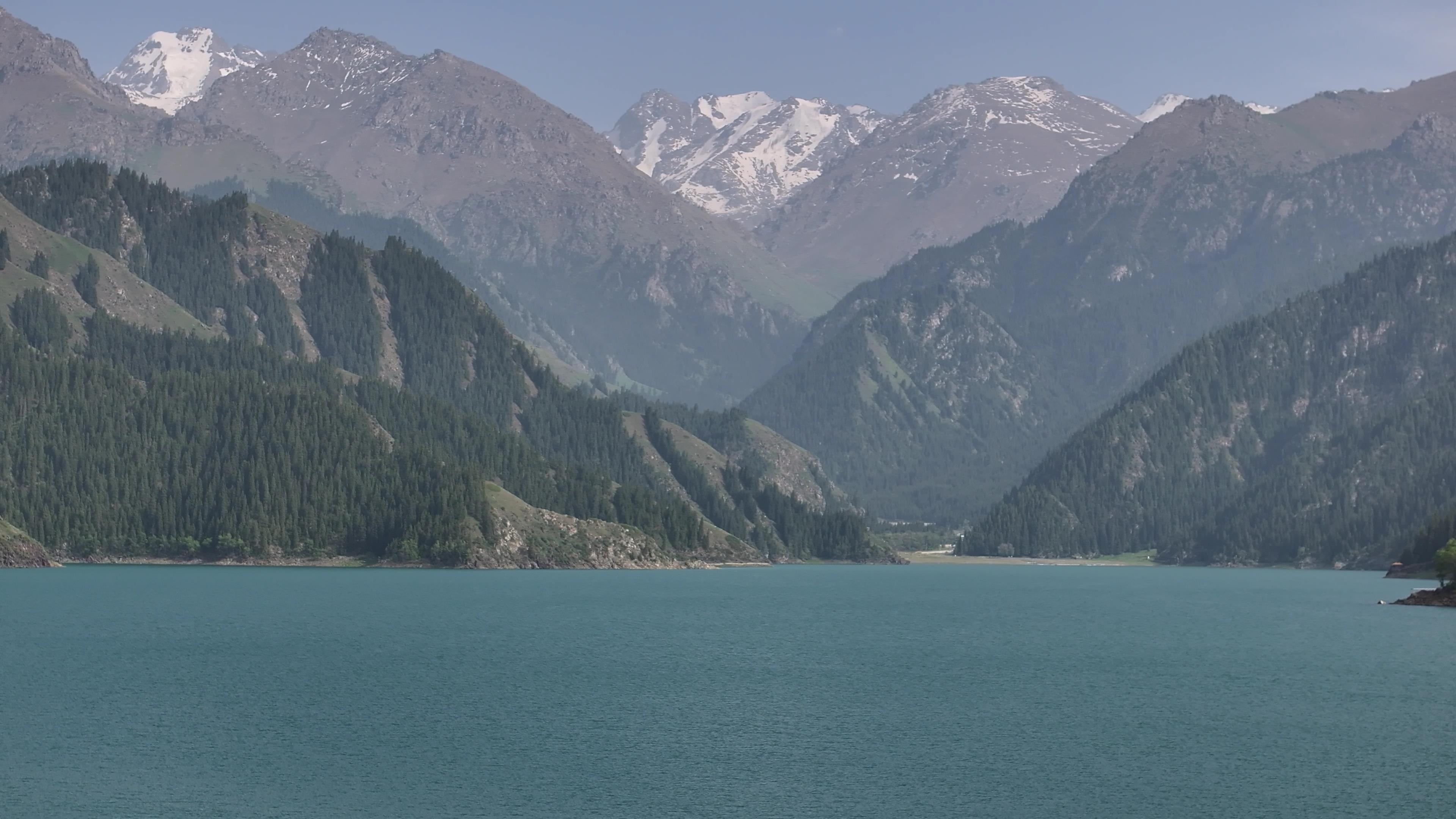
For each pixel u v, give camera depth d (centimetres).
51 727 15125
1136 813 12438
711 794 12925
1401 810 12569
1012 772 13812
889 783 13362
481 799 12644
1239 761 14325
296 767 13600
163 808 12219
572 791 12938
